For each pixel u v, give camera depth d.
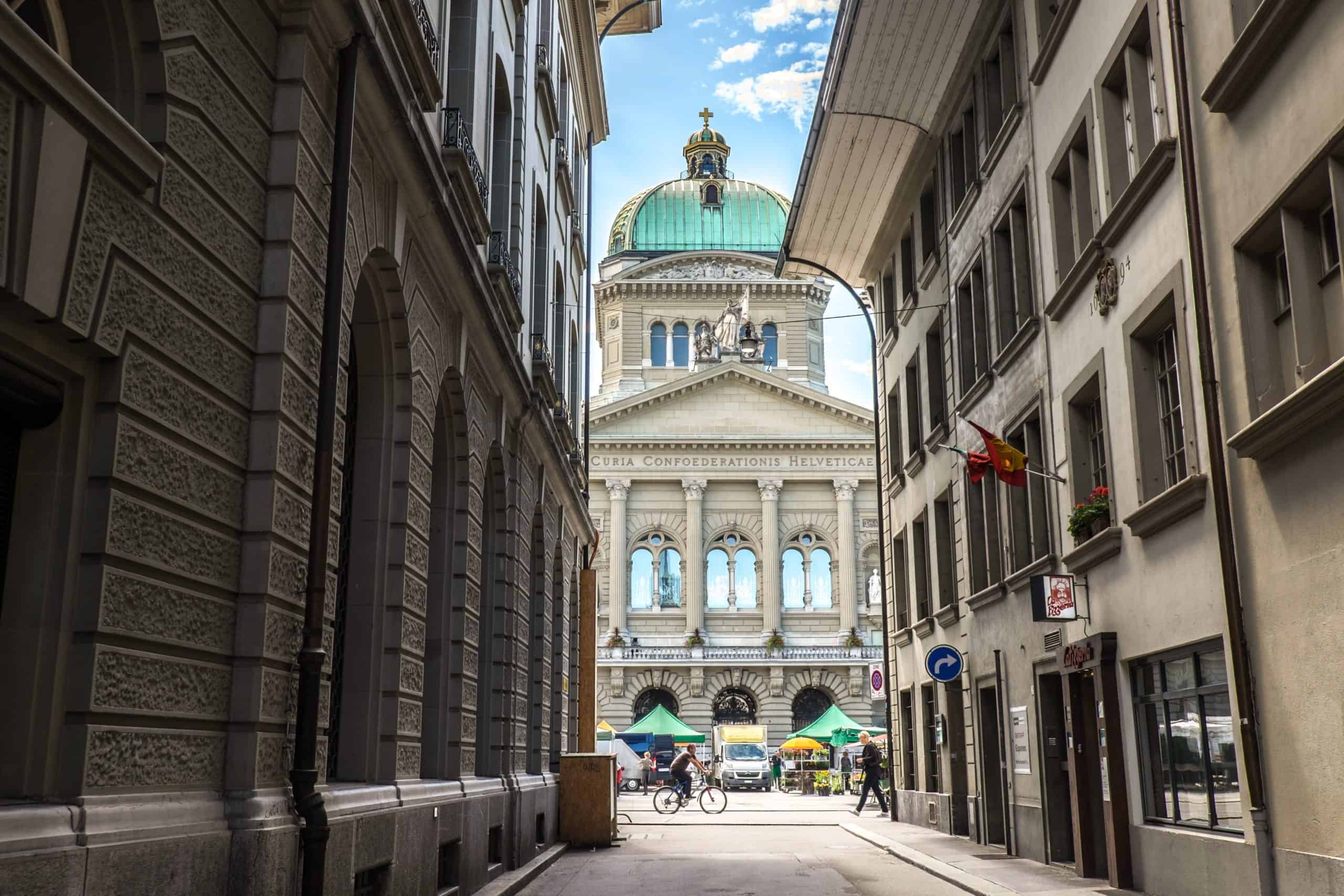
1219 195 11.55
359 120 10.13
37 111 5.60
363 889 10.24
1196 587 12.43
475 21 15.19
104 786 6.32
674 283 76.81
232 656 7.87
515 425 19.09
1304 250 10.18
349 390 11.98
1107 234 14.65
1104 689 14.98
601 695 65.81
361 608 11.55
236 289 8.00
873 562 68.25
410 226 12.01
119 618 6.44
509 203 18.53
